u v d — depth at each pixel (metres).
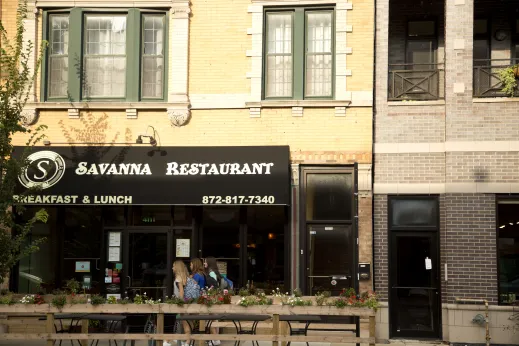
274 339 10.61
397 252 13.92
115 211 14.41
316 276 13.84
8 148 12.14
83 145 14.31
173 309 10.97
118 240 14.33
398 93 14.48
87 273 14.35
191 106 14.29
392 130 14.00
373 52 14.06
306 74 14.33
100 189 13.77
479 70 14.05
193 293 12.07
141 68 14.55
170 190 13.72
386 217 13.87
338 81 14.03
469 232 13.40
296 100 14.01
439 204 13.81
